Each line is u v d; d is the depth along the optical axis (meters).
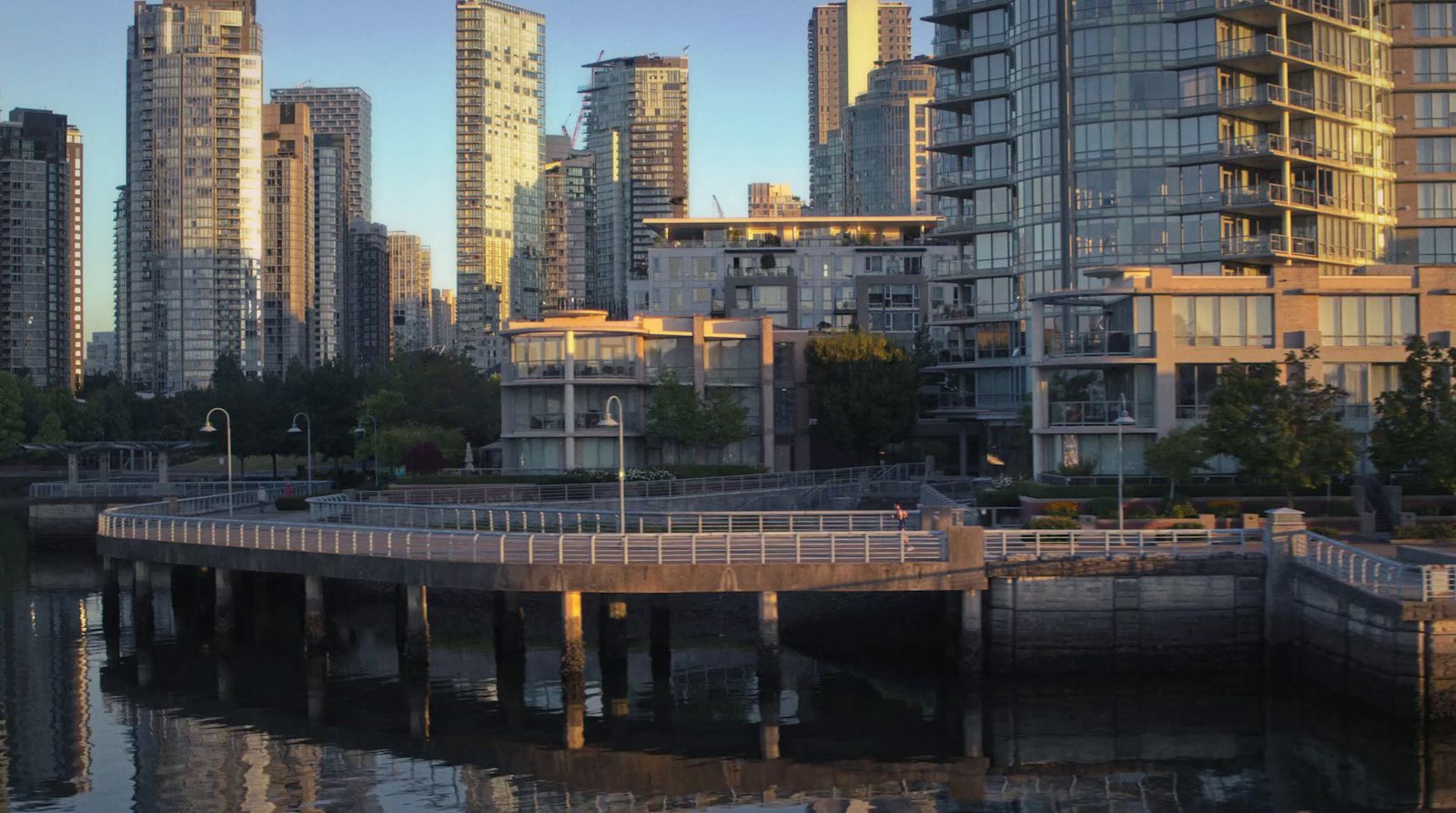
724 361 102.12
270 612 66.06
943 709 45.25
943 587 47.28
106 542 65.25
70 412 155.62
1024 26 99.56
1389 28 101.38
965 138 105.06
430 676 51.72
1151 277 68.31
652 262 146.25
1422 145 101.69
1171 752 40.31
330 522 73.75
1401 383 60.34
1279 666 46.78
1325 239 95.56
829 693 47.91
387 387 127.56
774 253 144.50
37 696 50.16
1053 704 45.22
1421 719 39.09
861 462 110.19
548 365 96.50
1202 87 92.94
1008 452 103.38
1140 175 94.00
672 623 59.72
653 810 36.66
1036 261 98.75
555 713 46.41
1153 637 47.19
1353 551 43.84
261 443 124.81
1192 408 68.25
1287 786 37.06
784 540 51.78
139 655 57.16
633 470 90.00
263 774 40.22
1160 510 60.53
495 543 53.78
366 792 38.38
